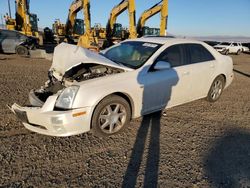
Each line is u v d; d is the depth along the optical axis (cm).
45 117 321
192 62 479
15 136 357
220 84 562
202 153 339
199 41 517
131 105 387
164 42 451
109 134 369
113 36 2464
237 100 620
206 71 501
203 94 526
